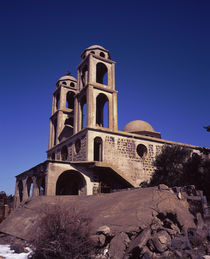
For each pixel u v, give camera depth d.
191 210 12.65
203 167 21.83
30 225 14.20
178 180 22.67
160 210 11.38
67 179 30.77
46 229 9.14
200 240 9.67
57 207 10.32
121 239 9.48
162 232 9.52
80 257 8.68
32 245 9.49
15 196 34.16
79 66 37.41
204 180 20.53
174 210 11.48
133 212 11.19
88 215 12.09
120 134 31.27
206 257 8.38
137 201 12.42
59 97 43.06
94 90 32.66
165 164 25.23
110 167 27.34
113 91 34.09
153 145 33.25
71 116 41.78
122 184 30.22
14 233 14.28
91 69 33.56
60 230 8.98
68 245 8.66
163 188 13.53
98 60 35.03
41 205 16.86
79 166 26.31
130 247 8.91
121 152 30.55
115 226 10.43
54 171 24.17
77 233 9.02
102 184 27.64
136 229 9.87
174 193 13.45
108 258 8.88
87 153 28.25
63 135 39.03
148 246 8.91
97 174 27.52
